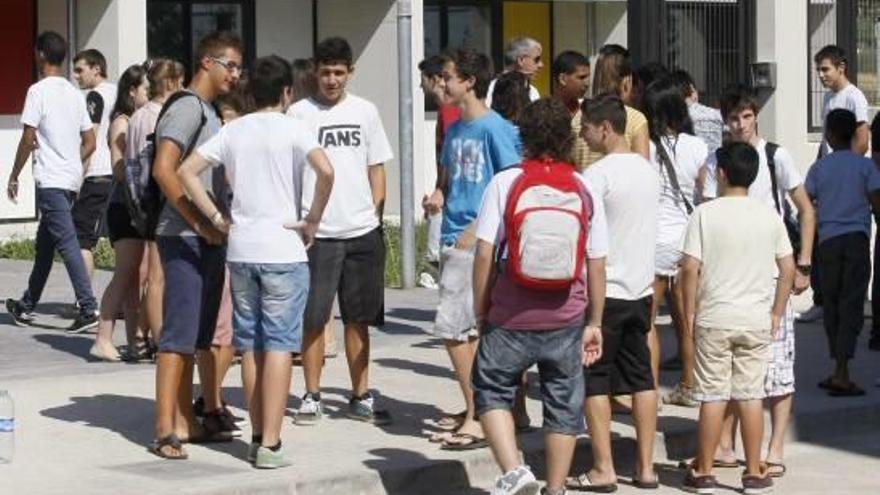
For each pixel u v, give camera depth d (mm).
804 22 28500
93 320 16078
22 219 25250
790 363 11695
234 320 10891
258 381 10859
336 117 12094
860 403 13539
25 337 15828
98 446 11391
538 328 9953
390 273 20750
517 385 10352
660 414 12867
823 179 14070
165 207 10945
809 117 28672
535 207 9797
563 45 32188
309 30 28969
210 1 28031
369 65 28266
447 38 30688
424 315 17484
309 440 11680
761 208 11062
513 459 10023
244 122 10766
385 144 12328
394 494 10820
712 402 11148
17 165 15992
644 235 11000
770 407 12328
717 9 25422
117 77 24281
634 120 12375
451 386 13602
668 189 12750
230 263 10789
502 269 9992
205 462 10984
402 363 14594
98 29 24453
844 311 13898
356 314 12188
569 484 11258
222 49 11016
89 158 16188
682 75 14453
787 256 11117
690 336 11516
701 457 11281
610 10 32531
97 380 13633
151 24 27484
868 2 25844
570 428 10180
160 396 11062
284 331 10727
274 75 10758
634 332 11133
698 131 14445
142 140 12875
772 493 11352
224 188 11133
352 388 12812
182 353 11047
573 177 9945
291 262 10711
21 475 10570
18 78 25109
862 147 17109
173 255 10969
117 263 14445
